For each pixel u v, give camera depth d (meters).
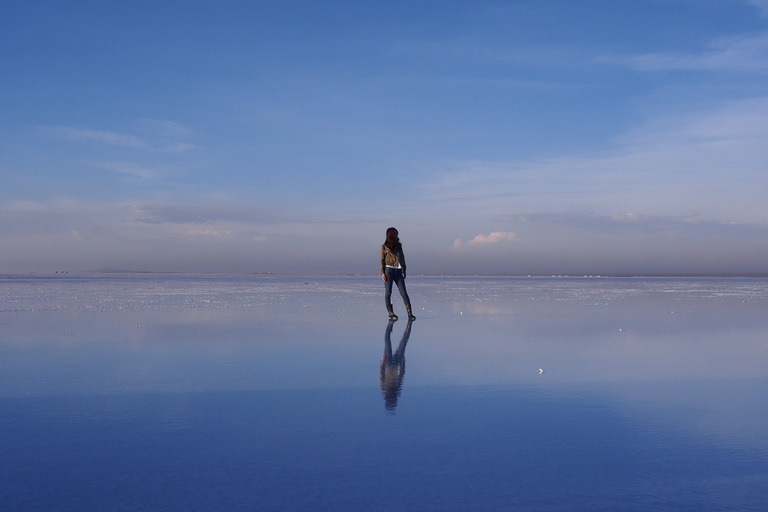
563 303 13.11
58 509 1.89
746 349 5.57
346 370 4.41
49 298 14.00
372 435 2.71
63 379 4.02
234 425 2.88
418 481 2.13
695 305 12.34
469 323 8.32
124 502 1.94
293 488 2.06
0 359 4.86
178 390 3.68
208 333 6.78
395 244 8.92
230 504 1.93
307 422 2.94
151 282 29.70
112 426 2.85
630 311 10.59
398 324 8.12
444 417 3.04
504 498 1.98
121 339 6.18
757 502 1.96
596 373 4.30
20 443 2.58
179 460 2.35
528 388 3.77
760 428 2.84
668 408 3.24
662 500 1.98
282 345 5.80
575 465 2.31
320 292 18.47
